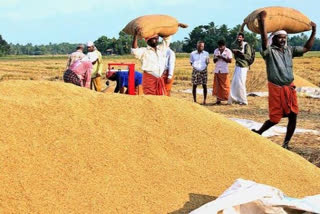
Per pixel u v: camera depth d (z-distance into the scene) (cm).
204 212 396
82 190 429
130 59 6269
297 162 589
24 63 5275
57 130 483
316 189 532
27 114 489
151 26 805
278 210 411
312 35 796
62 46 18438
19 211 394
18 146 449
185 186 472
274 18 780
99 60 1216
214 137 563
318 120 1123
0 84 569
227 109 1294
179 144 529
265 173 534
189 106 611
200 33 8362
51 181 428
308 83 1897
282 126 1016
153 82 832
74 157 460
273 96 777
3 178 414
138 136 519
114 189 441
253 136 604
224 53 1388
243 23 822
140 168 477
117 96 579
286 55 773
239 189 428
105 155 475
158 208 434
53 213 400
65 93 568
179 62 5078
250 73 1808
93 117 522
